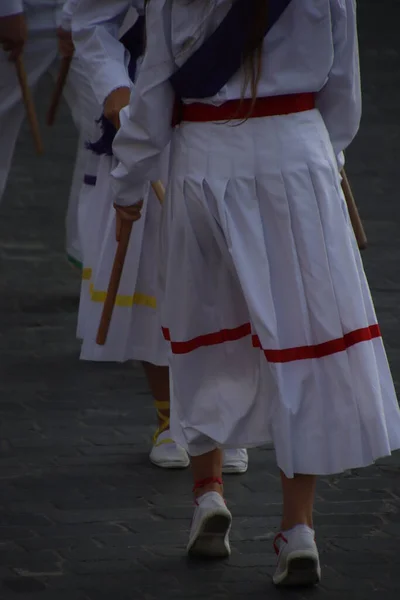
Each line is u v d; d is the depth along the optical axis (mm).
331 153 9250
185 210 9195
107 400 13672
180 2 8719
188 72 8836
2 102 16828
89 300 12125
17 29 14492
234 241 8977
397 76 26875
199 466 10062
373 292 17016
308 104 9133
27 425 12977
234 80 8891
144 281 11617
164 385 11891
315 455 9094
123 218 9812
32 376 14320
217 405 9453
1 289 17156
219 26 8672
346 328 9078
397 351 15031
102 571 9945
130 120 9172
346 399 9086
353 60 9336
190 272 9312
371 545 10406
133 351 11750
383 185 21312
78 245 16578
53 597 9516
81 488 11539
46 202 20562
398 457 12250
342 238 9117
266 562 10086
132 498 11336
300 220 8977
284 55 8828
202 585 9719
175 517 10953
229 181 9000
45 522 10820
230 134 9000
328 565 10039
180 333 9469
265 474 11852
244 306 9445
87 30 10984
